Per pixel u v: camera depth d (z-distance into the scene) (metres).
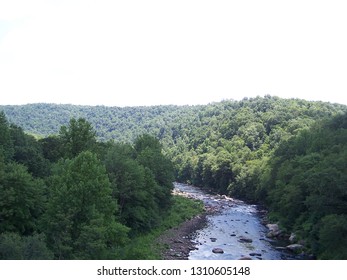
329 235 42.56
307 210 59.41
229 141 168.50
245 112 195.88
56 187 38.25
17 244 27.80
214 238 59.53
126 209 56.38
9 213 36.97
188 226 68.69
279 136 137.75
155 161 74.94
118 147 67.81
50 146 85.75
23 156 64.31
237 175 118.06
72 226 36.12
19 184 38.69
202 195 119.31
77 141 72.88
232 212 86.94
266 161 106.75
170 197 77.38
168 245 52.91
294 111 169.25
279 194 71.50
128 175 57.03
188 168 168.75
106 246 38.41
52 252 31.97
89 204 37.53
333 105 196.38
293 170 71.44
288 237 59.34
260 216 82.12
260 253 50.28
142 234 57.41
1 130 61.16
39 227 37.62
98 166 40.72
